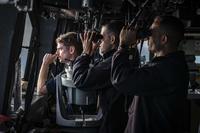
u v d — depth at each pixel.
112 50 2.33
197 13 3.21
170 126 1.95
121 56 2.02
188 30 4.52
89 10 2.69
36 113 2.33
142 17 2.26
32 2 1.99
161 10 2.56
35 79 2.34
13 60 1.96
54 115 2.43
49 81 2.54
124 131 2.20
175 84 1.93
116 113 2.29
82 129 2.30
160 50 2.04
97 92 2.33
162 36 2.02
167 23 2.02
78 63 2.27
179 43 2.10
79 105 2.33
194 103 4.72
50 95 2.50
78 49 2.61
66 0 2.64
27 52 2.33
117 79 1.98
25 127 2.21
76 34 2.66
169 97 1.95
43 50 3.40
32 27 2.19
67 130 2.32
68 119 2.30
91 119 2.32
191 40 5.05
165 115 1.95
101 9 2.67
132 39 2.07
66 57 2.59
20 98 2.36
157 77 1.93
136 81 1.93
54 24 3.53
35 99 2.41
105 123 2.28
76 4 2.55
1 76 1.95
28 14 2.09
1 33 1.93
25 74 2.41
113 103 2.29
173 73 1.93
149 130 1.96
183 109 1.99
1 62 1.94
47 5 2.50
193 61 5.12
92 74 2.22
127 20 2.62
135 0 2.61
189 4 3.17
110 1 2.63
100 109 2.32
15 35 1.94
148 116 1.96
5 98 1.97
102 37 2.36
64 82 2.32
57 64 3.03
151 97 1.97
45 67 2.90
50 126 2.35
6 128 1.98
